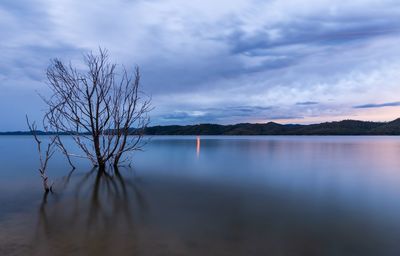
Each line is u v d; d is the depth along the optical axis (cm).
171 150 4494
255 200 1212
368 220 948
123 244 716
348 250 715
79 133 2073
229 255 665
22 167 2303
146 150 4466
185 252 674
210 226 865
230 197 1262
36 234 780
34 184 1557
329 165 2553
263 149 4900
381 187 1523
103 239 748
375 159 3164
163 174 1955
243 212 1031
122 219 925
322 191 1414
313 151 4447
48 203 1135
